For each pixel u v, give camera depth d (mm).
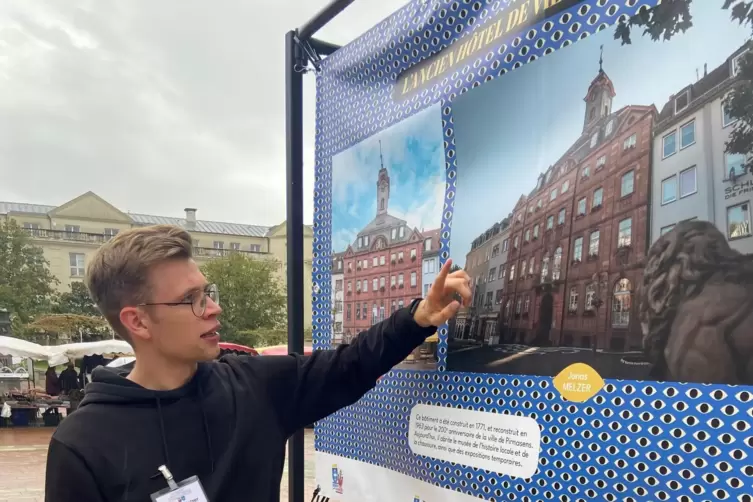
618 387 918
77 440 1149
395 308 1485
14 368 20500
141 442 1190
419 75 1413
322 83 1817
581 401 978
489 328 1172
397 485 1403
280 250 49906
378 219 1556
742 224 754
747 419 754
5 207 50438
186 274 1253
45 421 14242
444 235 1322
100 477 1134
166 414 1236
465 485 1206
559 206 1041
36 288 31422
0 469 8656
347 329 1681
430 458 1301
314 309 1834
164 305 1222
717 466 787
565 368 1007
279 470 1371
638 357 889
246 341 29625
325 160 1805
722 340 777
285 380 1417
